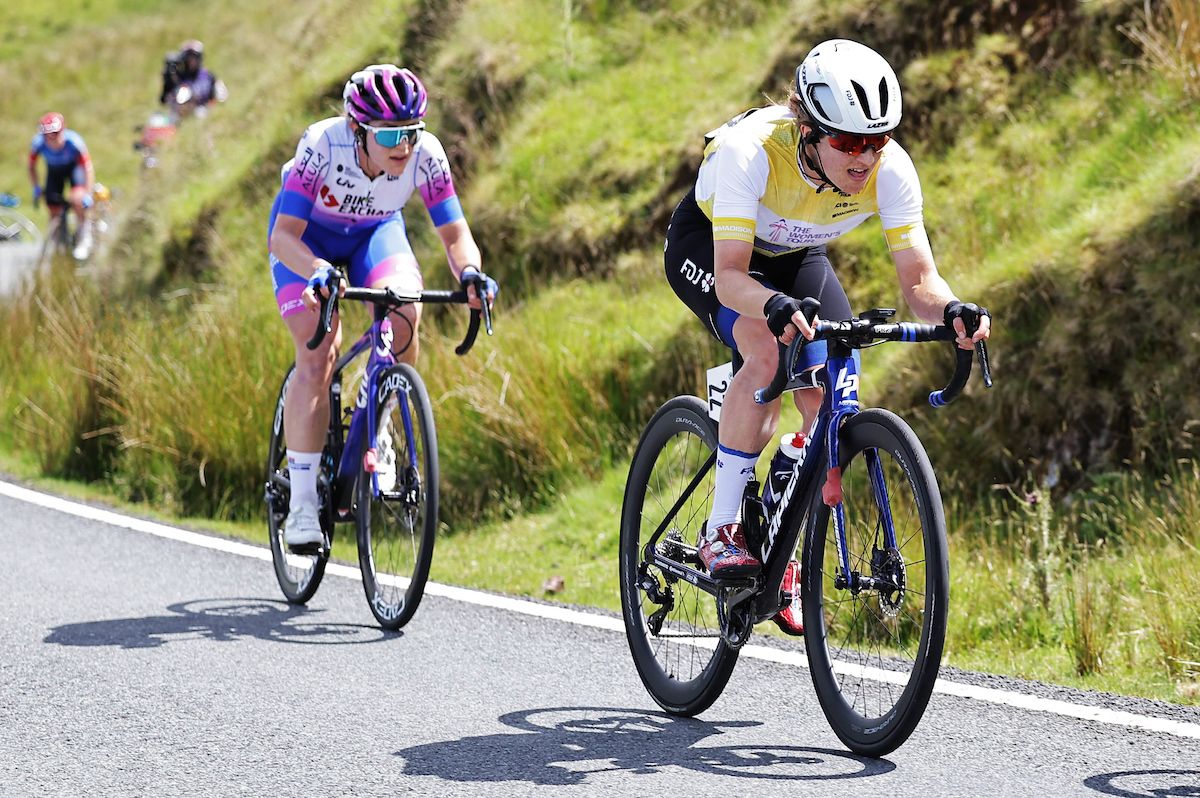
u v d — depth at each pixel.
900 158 6.85
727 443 7.01
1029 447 11.40
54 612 9.52
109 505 14.23
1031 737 6.82
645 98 18.16
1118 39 14.35
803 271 7.36
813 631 6.89
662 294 15.06
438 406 14.05
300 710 7.32
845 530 6.55
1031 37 14.95
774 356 6.89
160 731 6.94
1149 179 12.10
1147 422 10.89
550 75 19.42
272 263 9.96
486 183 18.20
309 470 9.65
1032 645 9.22
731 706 7.47
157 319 19.72
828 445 6.57
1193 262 11.27
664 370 13.81
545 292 16.33
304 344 9.64
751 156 6.68
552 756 6.58
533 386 13.74
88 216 28.67
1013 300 11.93
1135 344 11.23
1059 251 11.95
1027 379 11.51
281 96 23.83
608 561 11.92
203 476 14.51
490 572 11.84
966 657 9.09
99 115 49.69
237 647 8.64
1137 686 8.23
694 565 7.41
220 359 15.23
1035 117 14.35
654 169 16.89
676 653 7.48
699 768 6.39
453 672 8.12
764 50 17.38
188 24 53.88
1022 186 13.60
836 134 6.29
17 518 13.14
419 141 9.61
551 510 13.15
